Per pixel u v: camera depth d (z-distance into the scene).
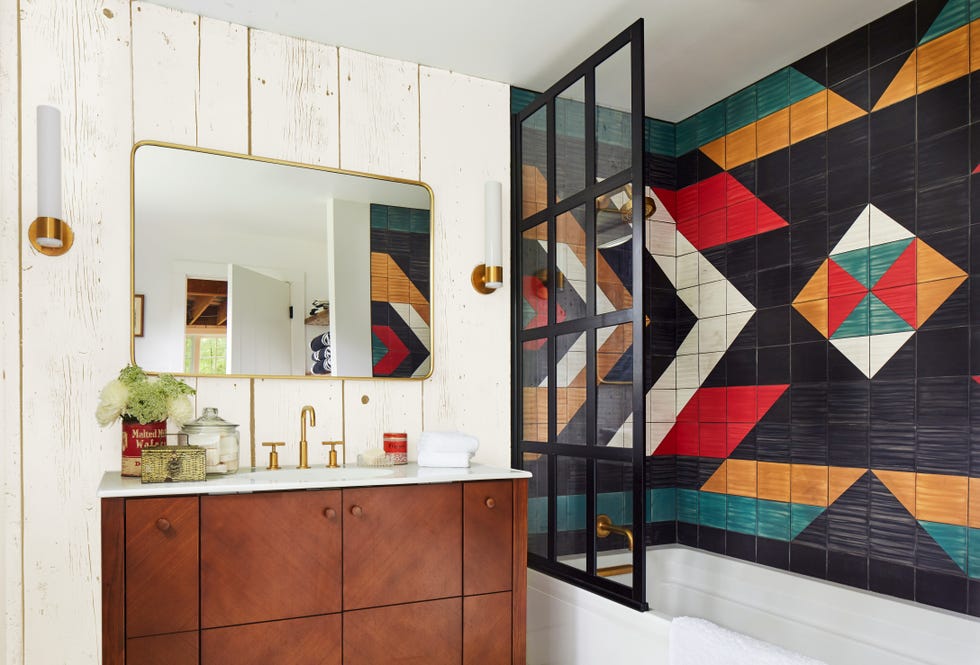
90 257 2.02
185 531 1.58
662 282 3.23
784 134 2.73
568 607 2.34
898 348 2.27
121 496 1.53
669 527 3.17
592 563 2.26
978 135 2.06
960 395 2.08
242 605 1.63
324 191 2.37
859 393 2.39
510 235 2.75
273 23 2.27
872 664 2.16
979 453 2.02
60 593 1.93
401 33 2.35
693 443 3.12
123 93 2.09
